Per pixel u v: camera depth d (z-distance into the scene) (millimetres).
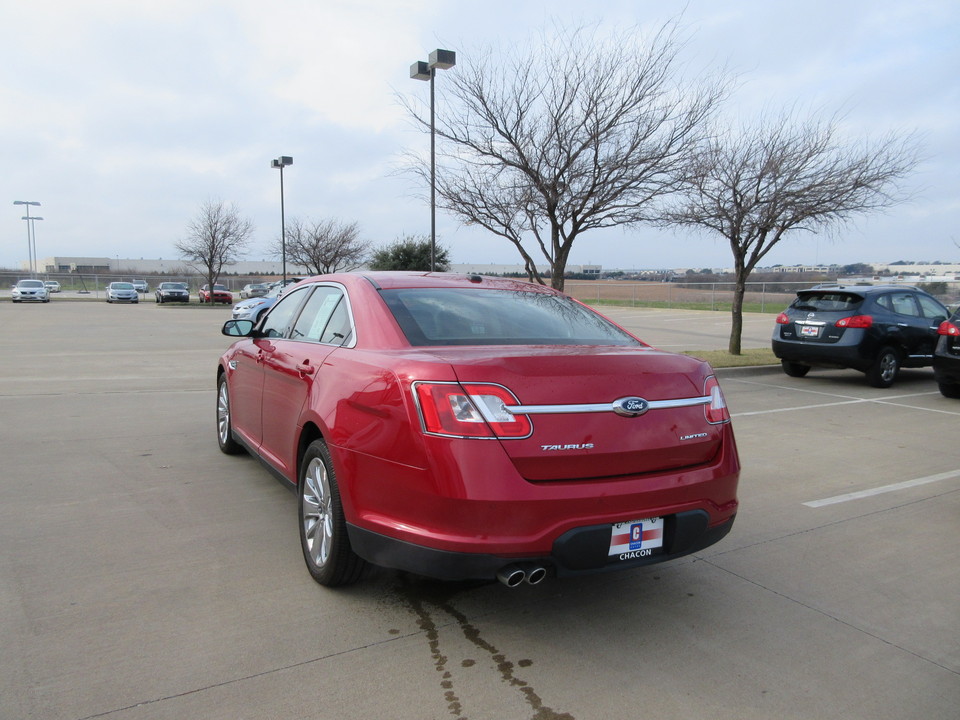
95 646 2947
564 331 3818
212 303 43406
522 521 2773
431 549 2832
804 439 7352
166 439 6660
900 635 3258
